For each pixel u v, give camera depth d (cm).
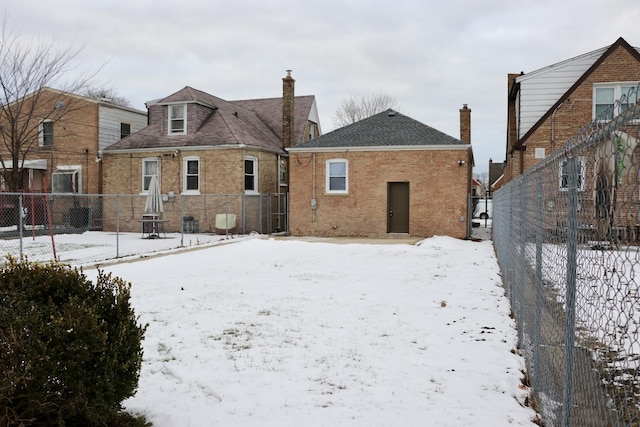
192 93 2480
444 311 750
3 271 367
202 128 2467
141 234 2306
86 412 337
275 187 2617
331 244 1780
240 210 2316
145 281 1015
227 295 867
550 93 1975
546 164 362
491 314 732
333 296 859
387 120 2358
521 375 487
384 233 2194
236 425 381
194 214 2389
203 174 2381
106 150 2519
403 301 819
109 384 335
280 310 754
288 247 1686
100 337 331
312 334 627
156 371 503
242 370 501
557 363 341
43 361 315
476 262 1327
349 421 386
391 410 406
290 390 450
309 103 3097
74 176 2630
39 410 326
